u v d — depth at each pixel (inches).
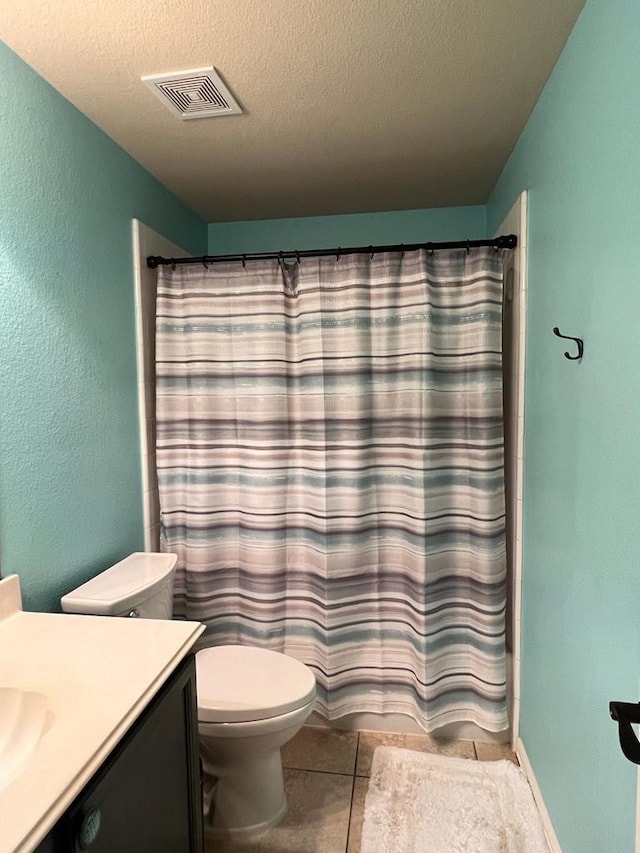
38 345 52.0
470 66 52.1
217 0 42.6
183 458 76.4
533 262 61.7
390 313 69.5
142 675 36.7
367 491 71.9
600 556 41.4
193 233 94.8
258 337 72.4
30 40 47.3
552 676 54.6
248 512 74.7
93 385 61.8
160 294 73.7
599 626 41.6
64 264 56.2
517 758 68.8
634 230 35.1
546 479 56.5
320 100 58.0
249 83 54.4
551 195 53.8
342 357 70.4
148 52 49.1
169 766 39.0
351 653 74.6
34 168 51.6
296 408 73.9
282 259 71.6
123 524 68.6
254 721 53.7
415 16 44.8
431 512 69.4
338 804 62.5
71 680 36.1
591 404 43.2
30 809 24.9
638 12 33.9
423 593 69.7
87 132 60.7
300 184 82.5
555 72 52.1
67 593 56.5
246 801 58.4
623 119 36.6
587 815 44.4
